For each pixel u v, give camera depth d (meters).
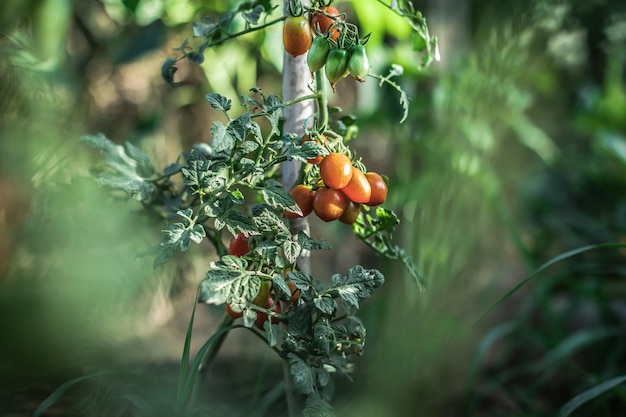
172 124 2.27
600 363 1.80
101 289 1.49
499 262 2.38
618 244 1.30
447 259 1.62
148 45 2.02
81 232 1.42
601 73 3.04
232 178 1.09
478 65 1.93
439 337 1.59
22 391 1.41
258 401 1.50
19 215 1.48
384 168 2.54
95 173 1.33
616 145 2.60
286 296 1.13
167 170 1.27
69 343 1.45
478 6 2.27
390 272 1.58
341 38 1.11
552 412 1.66
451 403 1.68
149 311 1.86
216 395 1.54
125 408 1.35
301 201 1.12
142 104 2.22
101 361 1.47
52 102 1.70
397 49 2.07
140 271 1.62
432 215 1.61
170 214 1.30
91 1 2.16
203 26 1.24
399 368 1.51
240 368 1.69
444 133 1.77
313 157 1.08
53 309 1.45
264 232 1.11
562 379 1.82
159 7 2.02
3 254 1.46
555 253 2.58
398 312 1.55
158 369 1.58
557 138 3.17
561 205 2.83
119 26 2.16
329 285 1.16
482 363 1.85
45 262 1.50
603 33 2.83
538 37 2.31
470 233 1.77
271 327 1.06
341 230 2.29
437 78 2.16
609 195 2.79
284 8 1.19
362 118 2.12
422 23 1.23
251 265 1.15
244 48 2.08
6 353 1.41
